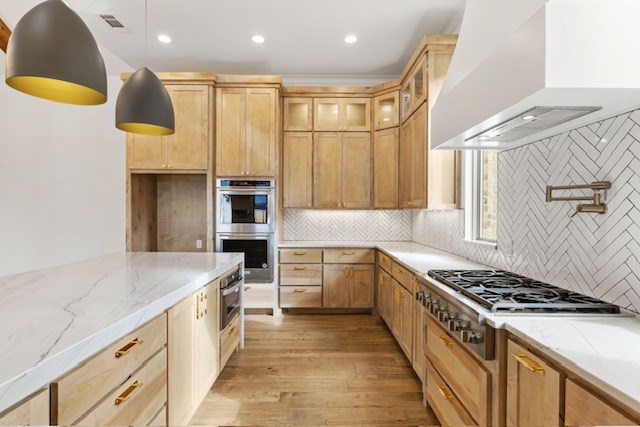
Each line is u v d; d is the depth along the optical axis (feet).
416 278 7.95
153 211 14.80
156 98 7.18
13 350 3.04
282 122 14.16
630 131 4.51
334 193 14.19
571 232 5.67
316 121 14.17
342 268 13.60
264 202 13.25
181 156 13.03
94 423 3.58
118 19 10.64
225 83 13.21
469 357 5.14
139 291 5.21
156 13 10.31
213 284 7.45
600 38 3.45
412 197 11.23
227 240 13.26
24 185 15.06
